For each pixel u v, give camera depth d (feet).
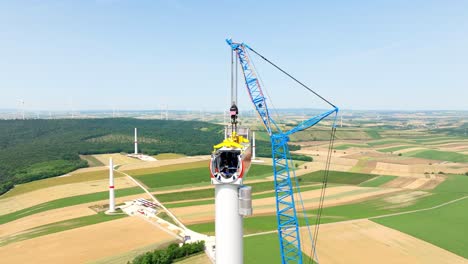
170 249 223.30
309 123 183.83
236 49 185.16
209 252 219.41
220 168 79.41
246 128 99.71
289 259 211.82
